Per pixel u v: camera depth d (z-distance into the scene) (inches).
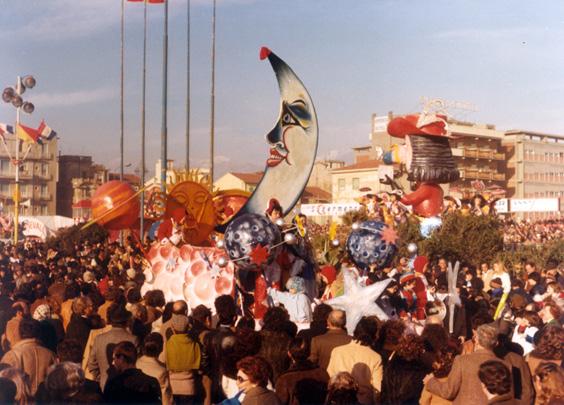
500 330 322.7
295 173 716.0
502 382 260.5
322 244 983.0
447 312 481.1
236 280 589.0
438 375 294.2
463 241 1266.0
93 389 272.1
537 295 571.2
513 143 3784.5
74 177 4485.7
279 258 578.9
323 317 351.6
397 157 1429.6
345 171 3782.0
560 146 3909.9
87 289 522.3
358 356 317.1
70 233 1648.6
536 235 1721.2
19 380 275.7
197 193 722.2
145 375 297.4
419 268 539.5
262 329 340.2
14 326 401.1
